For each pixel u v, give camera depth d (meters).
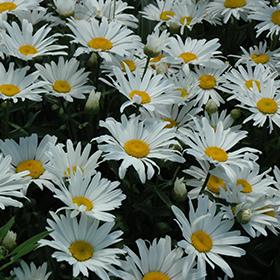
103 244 1.01
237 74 1.25
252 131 1.23
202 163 1.14
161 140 1.07
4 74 1.12
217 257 1.03
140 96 1.09
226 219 1.08
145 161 1.05
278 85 1.23
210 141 1.09
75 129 1.21
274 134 1.24
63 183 1.02
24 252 0.96
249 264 1.15
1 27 1.22
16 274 1.01
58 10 1.23
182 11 1.35
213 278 1.11
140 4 1.52
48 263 1.05
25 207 1.10
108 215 1.02
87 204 1.03
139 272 1.02
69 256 1.00
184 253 1.05
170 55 1.26
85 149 1.08
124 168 1.03
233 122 1.24
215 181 1.13
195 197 1.12
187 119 1.18
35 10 1.29
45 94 1.19
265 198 1.11
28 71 1.21
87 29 1.20
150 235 1.12
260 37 1.47
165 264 1.03
